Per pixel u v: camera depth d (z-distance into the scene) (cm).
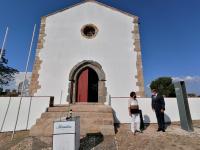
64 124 470
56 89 1046
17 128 771
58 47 1131
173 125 791
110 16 1218
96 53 1124
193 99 928
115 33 1174
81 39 1153
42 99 824
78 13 1220
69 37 1157
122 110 851
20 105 797
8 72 2550
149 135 627
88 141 564
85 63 1106
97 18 1209
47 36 1154
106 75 1080
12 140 629
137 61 1110
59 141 459
